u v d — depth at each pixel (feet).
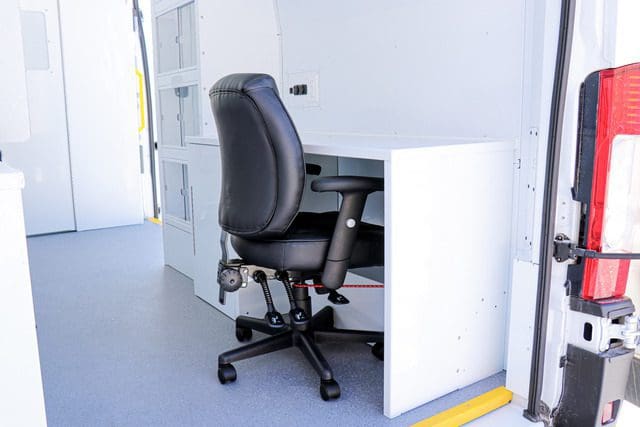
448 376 5.84
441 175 5.41
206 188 8.32
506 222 6.08
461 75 6.57
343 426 5.28
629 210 4.33
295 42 9.33
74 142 13.91
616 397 4.49
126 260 11.57
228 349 7.07
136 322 8.03
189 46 9.68
